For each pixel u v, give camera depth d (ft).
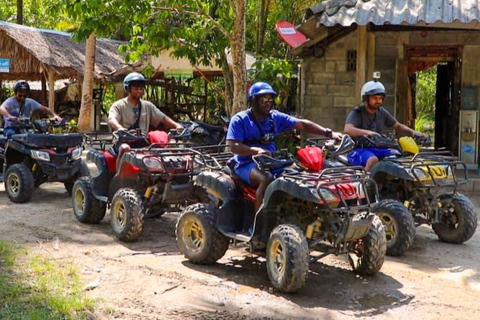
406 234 21.31
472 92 39.88
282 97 50.65
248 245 20.07
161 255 21.18
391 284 18.48
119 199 22.85
